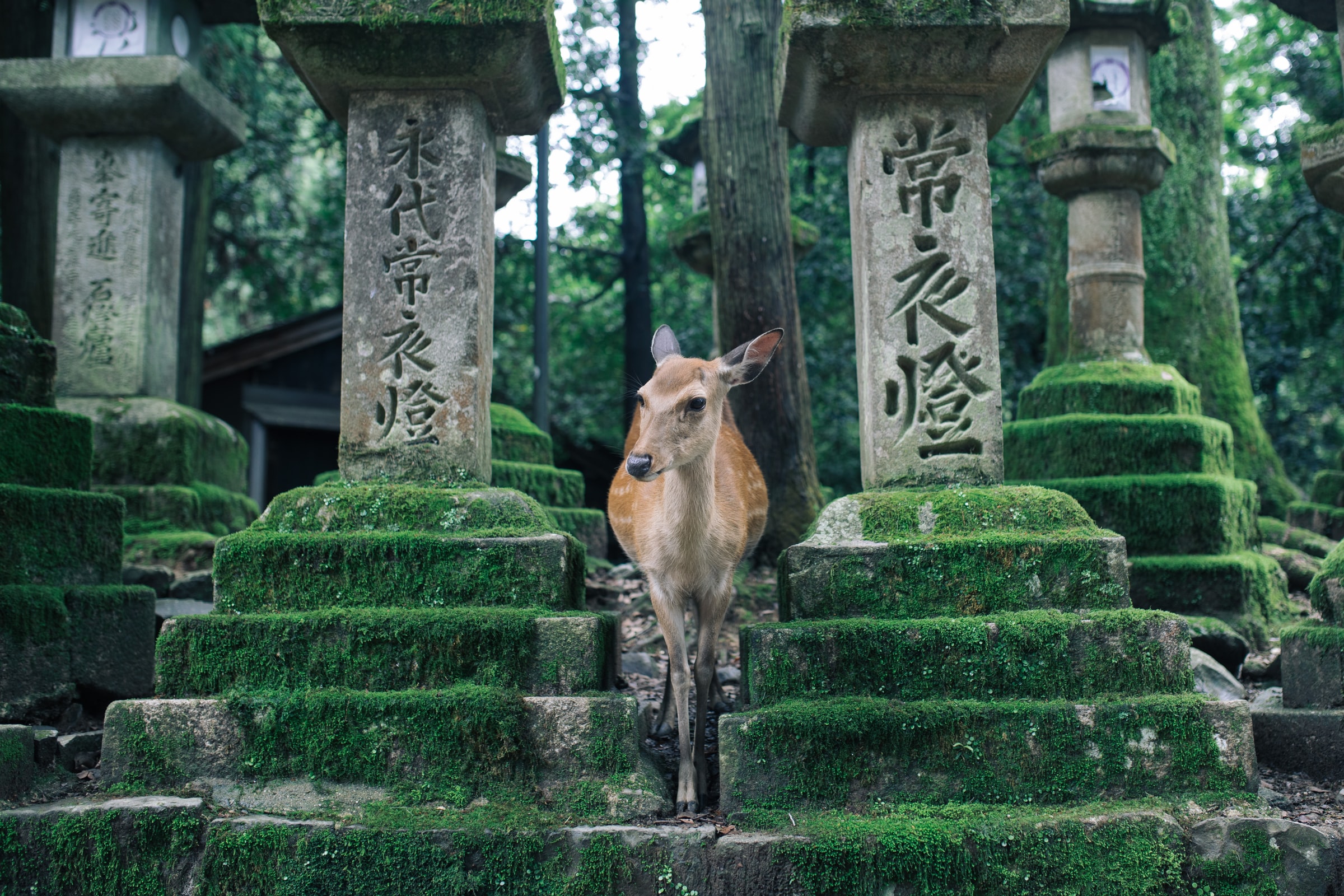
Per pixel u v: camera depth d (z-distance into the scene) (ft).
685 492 12.42
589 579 23.13
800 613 12.46
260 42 44.39
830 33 13.06
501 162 22.22
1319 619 14.06
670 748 14.07
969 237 13.69
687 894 10.29
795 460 23.95
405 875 10.42
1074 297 21.95
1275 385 39.14
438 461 13.38
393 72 13.39
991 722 11.38
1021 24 13.00
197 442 23.00
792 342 24.17
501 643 11.76
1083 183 21.50
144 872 10.62
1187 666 12.01
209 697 11.78
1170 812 10.91
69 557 14.60
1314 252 39.27
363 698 11.43
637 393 15.47
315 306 55.72
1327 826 10.96
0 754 11.28
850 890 10.28
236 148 24.93
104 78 21.91
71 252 22.93
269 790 11.27
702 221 26.91
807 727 11.25
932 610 12.34
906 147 13.78
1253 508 20.51
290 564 12.39
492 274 14.37
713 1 24.38
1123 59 21.48
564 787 11.27
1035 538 12.47
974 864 10.42
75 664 14.07
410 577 12.35
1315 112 40.01
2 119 30.60
